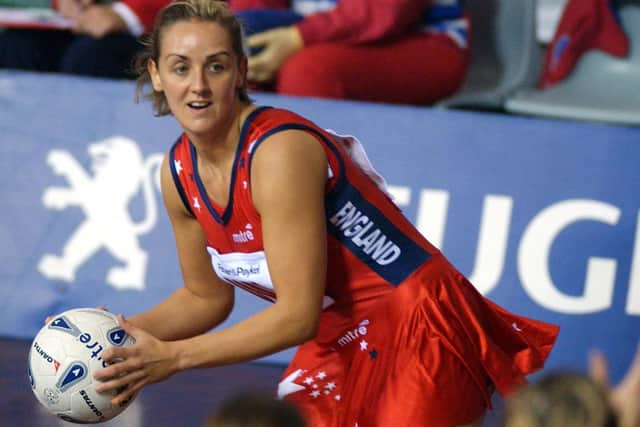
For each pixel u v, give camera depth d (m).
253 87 14.46
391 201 8.23
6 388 11.49
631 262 12.48
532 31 15.68
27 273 13.34
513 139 12.71
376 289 8.11
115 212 13.21
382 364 8.12
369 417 8.16
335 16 14.12
